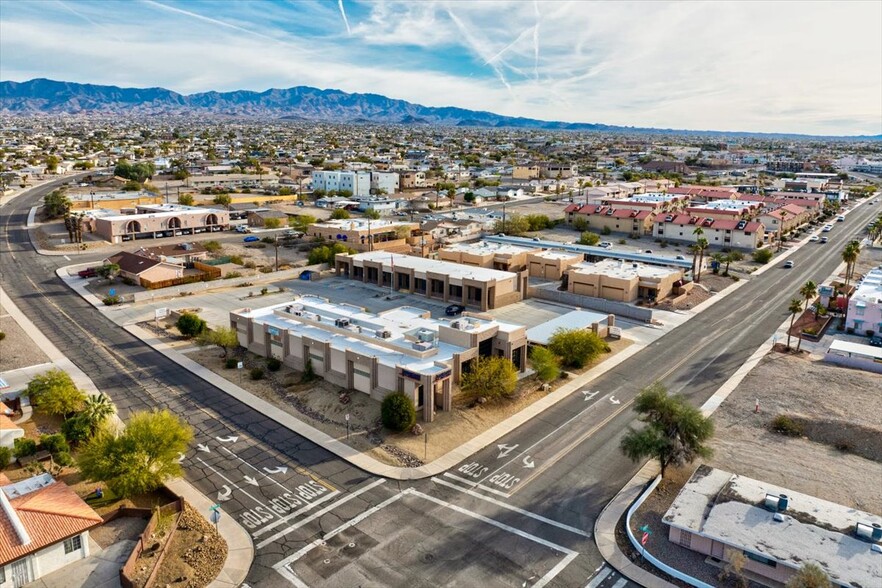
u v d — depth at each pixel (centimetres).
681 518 4069
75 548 3900
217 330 8081
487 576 3812
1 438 5094
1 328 8538
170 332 8500
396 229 14888
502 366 6353
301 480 4906
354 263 11719
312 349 6862
